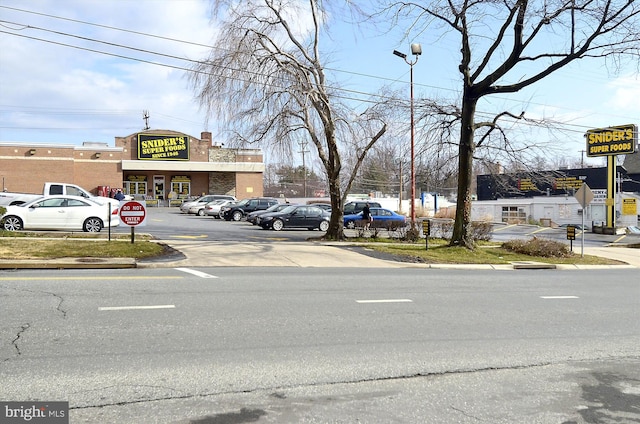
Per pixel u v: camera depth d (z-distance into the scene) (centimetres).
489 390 500
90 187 4316
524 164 2003
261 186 4925
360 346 623
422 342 654
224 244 1734
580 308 937
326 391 479
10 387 457
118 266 1219
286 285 1029
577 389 512
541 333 731
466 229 1947
